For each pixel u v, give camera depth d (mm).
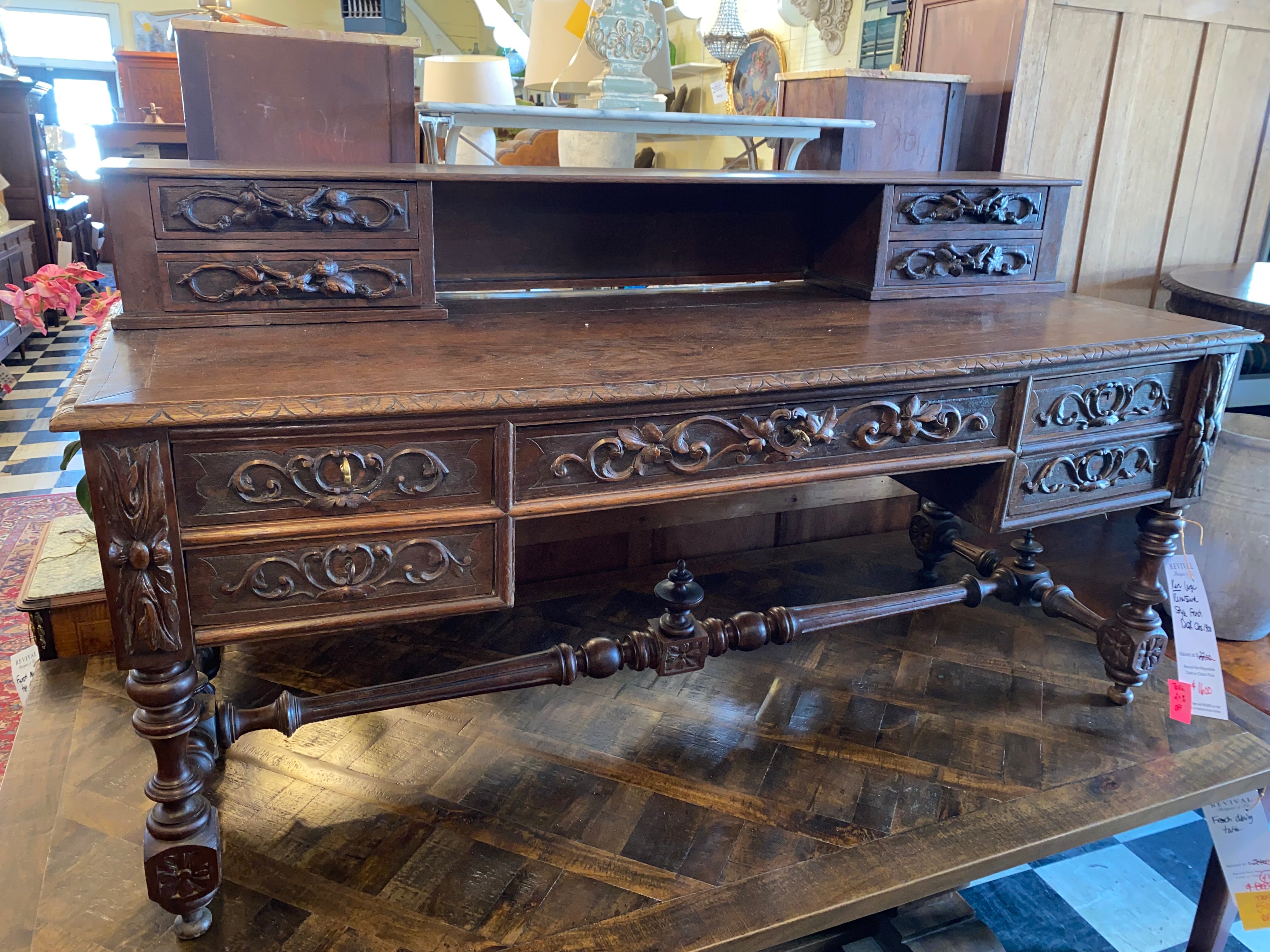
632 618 2184
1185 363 1647
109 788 1542
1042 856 1493
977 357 1408
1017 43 2375
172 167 1400
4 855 1388
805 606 2256
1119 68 2527
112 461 1017
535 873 1394
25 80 7238
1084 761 1702
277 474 1096
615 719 1816
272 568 1126
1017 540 2078
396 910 1313
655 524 2447
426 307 1589
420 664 1974
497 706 1852
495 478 1194
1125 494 1688
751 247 2090
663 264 2023
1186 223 2811
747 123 2209
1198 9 2557
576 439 1226
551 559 2371
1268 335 2275
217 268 1447
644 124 2139
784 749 1728
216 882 1230
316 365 1234
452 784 1605
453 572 1216
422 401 1104
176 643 1102
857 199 1922
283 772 1625
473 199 1823
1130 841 2180
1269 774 1684
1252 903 1656
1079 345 1492
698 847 1458
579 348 1408
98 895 1317
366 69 1813
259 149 1788
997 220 1954
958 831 1499
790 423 1336
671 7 6367
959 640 2154
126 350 1293
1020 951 1845
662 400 1220
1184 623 1751
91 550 2080
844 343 1481
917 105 2482
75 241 8977
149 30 10320
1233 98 2715
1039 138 2502
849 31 4238
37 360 6242
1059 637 2182
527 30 5242
